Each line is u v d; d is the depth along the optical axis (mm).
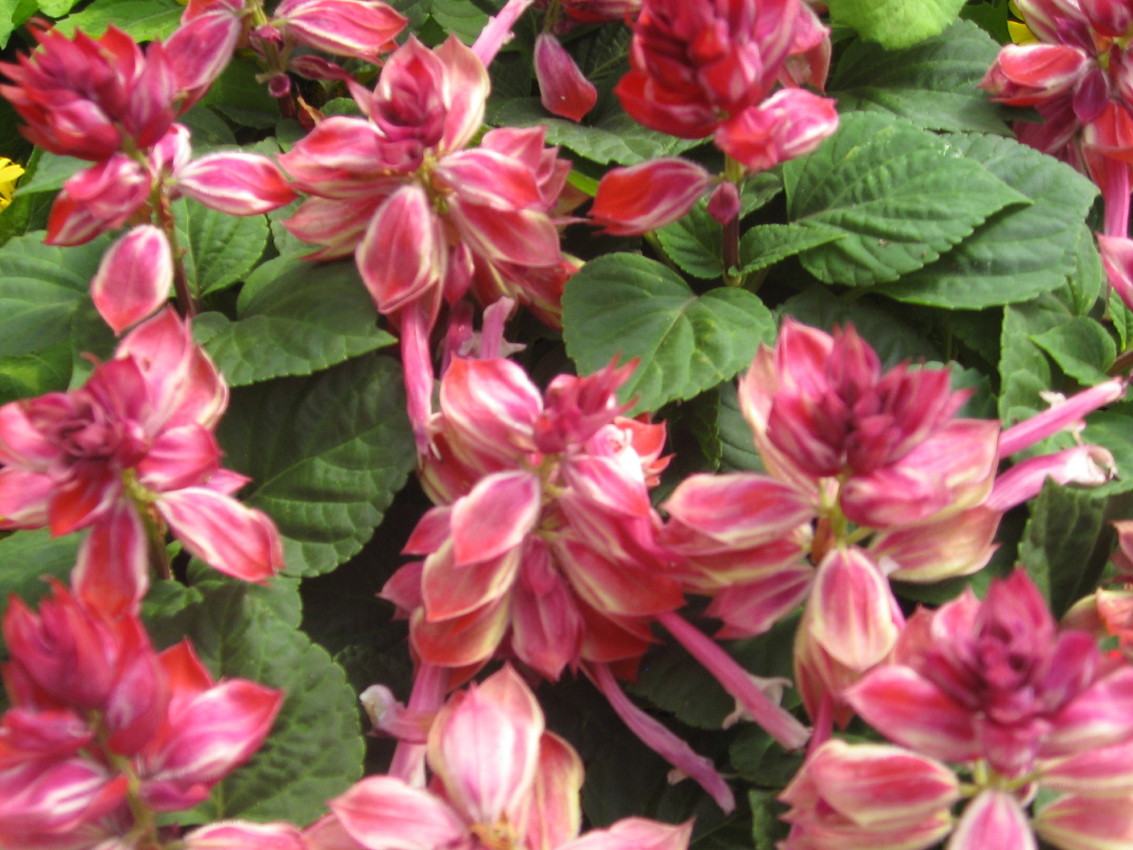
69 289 372
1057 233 367
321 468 339
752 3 309
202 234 377
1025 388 355
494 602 306
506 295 359
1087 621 327
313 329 341
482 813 281
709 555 300
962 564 304
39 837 267
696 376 335
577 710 337
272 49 382
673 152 383
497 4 419
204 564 336
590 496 296
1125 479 341
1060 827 280
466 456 308
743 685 304
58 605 257
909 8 398
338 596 360
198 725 275
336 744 306
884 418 274
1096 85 381
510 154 343
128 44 316
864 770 274
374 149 330
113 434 289
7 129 457
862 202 373
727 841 322
